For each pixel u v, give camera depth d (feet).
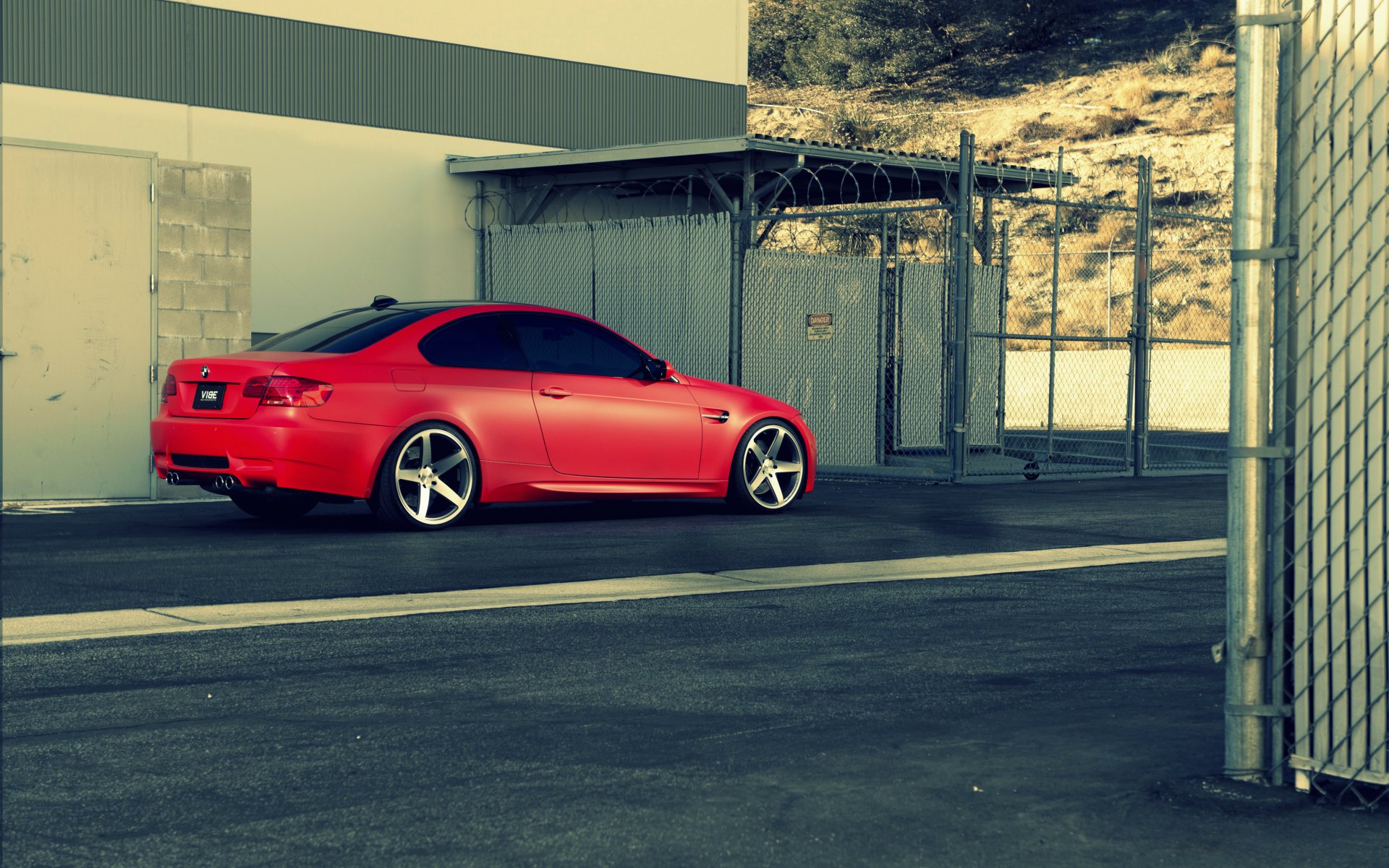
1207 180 142.20
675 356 54.24
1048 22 197.47
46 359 39.60
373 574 27.27
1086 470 51.85
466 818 13.04
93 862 11.92
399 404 33.12
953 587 26.45
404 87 60.39
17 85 51.60
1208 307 119.14
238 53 56.29
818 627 22.44
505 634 21.68
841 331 54.54
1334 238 13.16
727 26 70.95
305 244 58.03
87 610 23.29
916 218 96.37
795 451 39.06
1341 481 13.26
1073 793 13.82
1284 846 12.42
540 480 34.94
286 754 15.12
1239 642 14.07
